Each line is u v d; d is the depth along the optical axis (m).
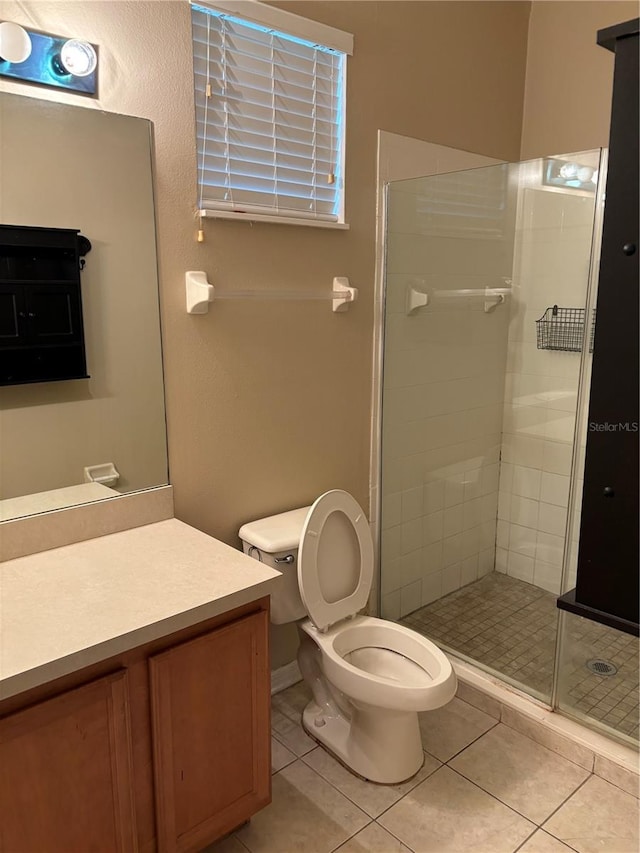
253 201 2.08
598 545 0.79
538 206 2.71
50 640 1.30
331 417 2.44
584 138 2.79
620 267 0.71
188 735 1.52
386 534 2.75
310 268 2.25
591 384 0.76
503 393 3.04
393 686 1.79
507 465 3.08
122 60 1.70
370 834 1.79
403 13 2.36
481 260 2.78
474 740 2.17
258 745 1.69
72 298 1.74
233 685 1.60
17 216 1.62
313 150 2.21
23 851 1.29
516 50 2.88
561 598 0.84
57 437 1.77
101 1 1.64
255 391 2.17
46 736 1.28
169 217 1.86
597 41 0.71
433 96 2.54
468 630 2.72
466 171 2.62
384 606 2.81
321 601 2.03
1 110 1.55
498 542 3.16
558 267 2.70
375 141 2.36
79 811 1.36
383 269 2.48
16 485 1.71
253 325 2.12
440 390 2.80
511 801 1.91
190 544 1.80
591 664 2.35
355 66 2.23
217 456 2.11
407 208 2.49
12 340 1.66
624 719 2.12
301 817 1.85
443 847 1.75
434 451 2.85
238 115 2.00
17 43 1.51
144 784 1.48
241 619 1.59
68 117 1.64
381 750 1.96
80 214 1.71
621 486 0.76
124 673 1.38
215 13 1.87
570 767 2.05
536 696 2.26
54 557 1.71
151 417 1.93
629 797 1.92
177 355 1.95
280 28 1.99
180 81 1.82
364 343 2.49
